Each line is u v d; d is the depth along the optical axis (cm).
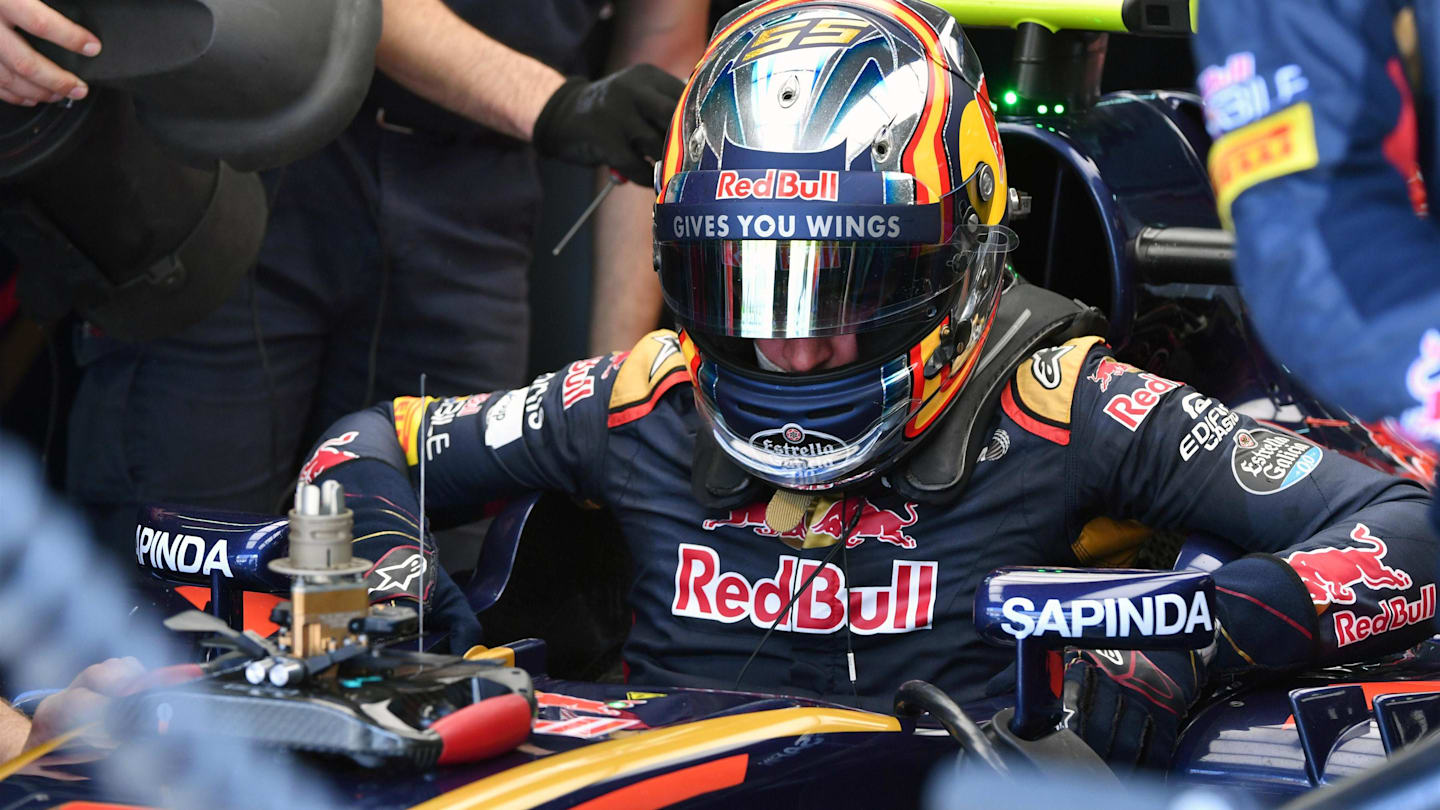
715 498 622
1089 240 766
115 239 759
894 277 561
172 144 691
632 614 684
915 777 470
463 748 404
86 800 379
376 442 698
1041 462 612
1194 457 602
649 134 771
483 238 984
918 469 606
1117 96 828
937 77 596
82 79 666
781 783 439
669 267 591
